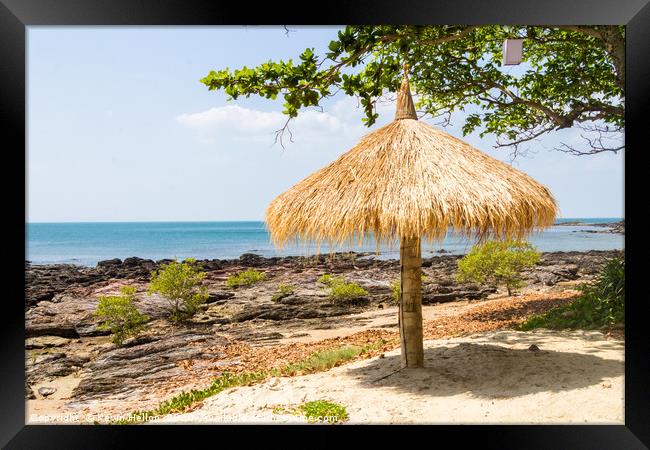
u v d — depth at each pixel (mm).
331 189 6609
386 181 6320
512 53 9094
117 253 62500
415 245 7113
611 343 7867
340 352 9484
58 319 17375
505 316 12844
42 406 9164
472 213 5926
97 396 9719
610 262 10172
